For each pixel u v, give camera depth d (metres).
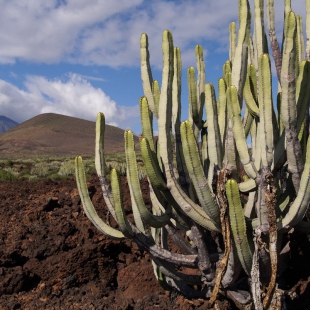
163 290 4.92
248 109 3.90
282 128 3.83
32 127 168.88
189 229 4.11
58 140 155.62
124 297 4.95
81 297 4.90
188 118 4.37
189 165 3.33
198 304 4.46
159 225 3.93
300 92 3.36
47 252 5.36
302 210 3.28
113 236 4.15
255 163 3.52
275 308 3.42
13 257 5.20
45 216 6.93
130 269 5.09
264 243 3.21
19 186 12.81
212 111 3.82
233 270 3.62
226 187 3.18
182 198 3.68
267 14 4.60
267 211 3.30
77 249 5.16
